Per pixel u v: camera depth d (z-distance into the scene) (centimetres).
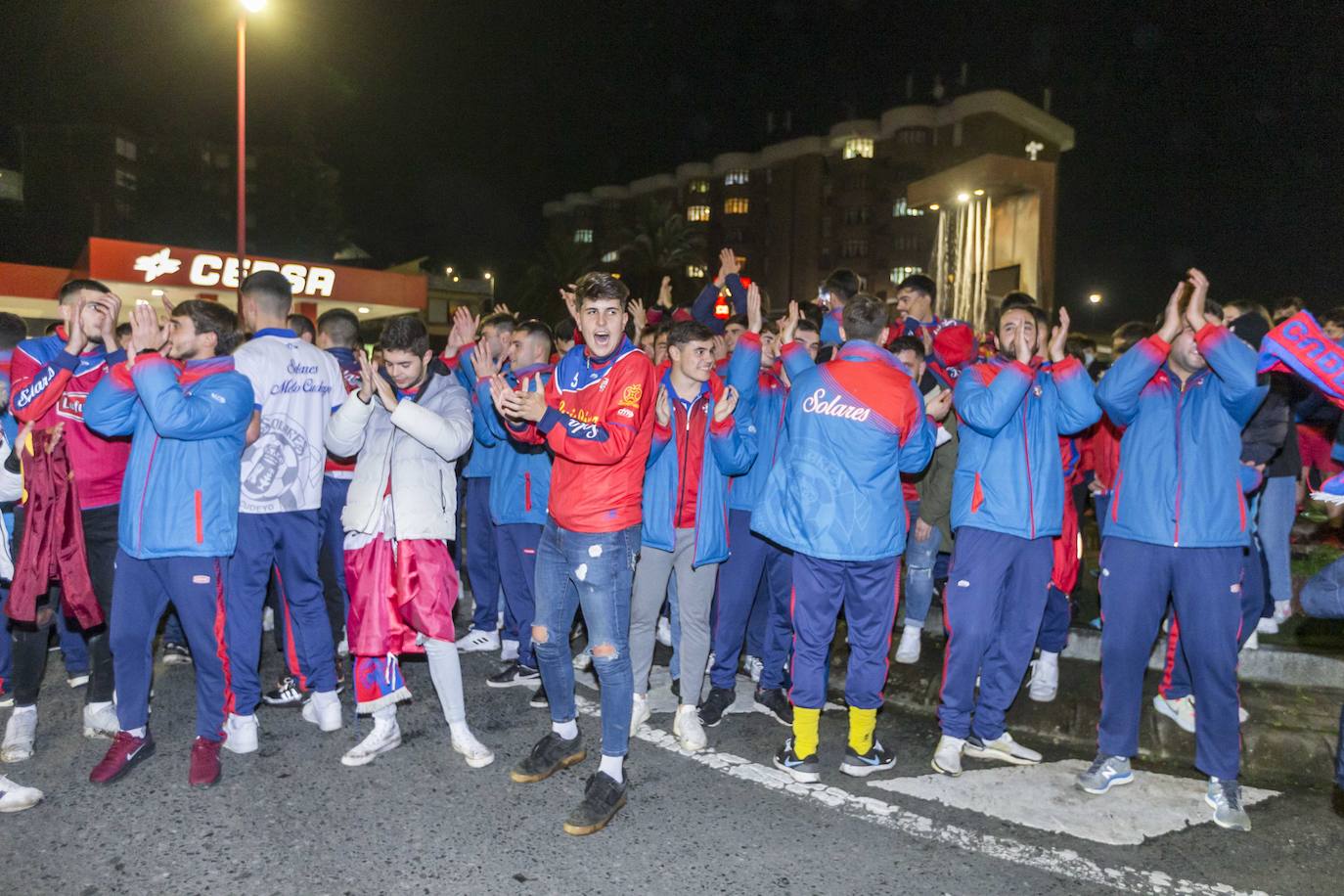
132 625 404
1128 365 389
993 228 2408
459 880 327
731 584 482
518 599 533
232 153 4681
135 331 382
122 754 405
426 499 415
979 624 418
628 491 375
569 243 5538
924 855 349
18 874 329
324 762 426
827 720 495
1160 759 442
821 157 6950
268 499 435
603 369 373
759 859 345
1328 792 406
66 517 415
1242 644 461
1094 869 341
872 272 6638
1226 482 385
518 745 448
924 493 551
